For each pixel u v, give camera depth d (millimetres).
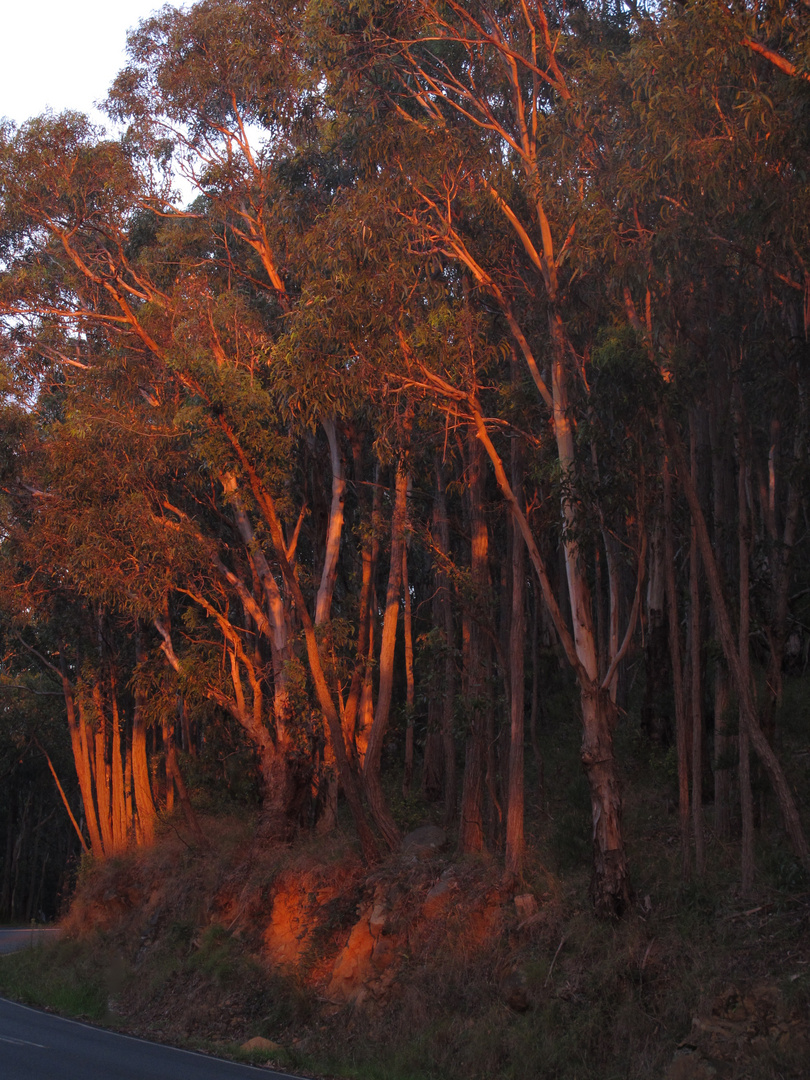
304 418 16344
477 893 16781
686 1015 12297
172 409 22219
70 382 24141
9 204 22609
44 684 44594
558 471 15391
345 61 17641
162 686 25969
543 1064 12688
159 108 22391
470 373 16344
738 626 16531
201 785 32719
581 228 15602
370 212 16234
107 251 23781
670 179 14906
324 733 24109
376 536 22547
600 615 22875
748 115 13422
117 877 29047
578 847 17375
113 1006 21750
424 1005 15312
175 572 23547
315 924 19547
